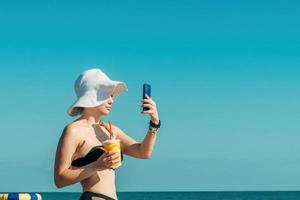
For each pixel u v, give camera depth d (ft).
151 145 17.25
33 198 18.33
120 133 17.71
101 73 16.90
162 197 520.83
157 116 17.20
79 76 16.93
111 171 16.61
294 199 463.01
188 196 553.23
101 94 16.63
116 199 16.52
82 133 16.30
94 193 16.14
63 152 15.98
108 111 16.84
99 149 16.12
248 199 463.42
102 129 16.93
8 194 18.04
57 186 15.99
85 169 15.57
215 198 482.28
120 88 17.10
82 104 16.39
